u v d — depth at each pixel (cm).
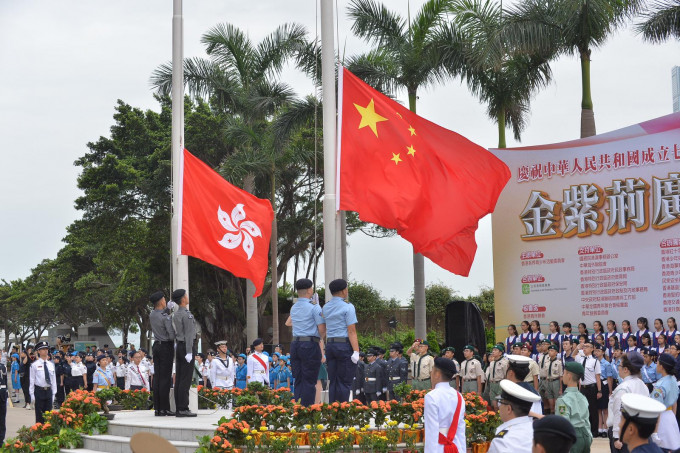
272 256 3538
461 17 2450
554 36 2170
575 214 2098
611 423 1009
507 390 622
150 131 4609
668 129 1962
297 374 1180
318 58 3020
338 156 1354
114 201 4369
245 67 3403
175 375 1403
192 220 1435
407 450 1062
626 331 1948
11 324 9069
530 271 2170
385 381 1955
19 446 1314
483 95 2484
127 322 5622
